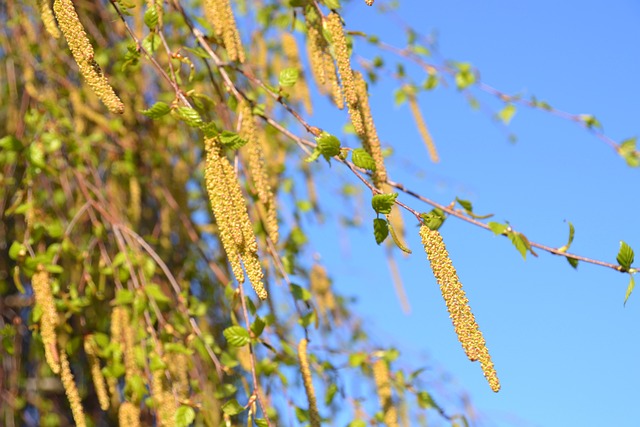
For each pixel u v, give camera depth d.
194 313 4.79
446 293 2.58
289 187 5.75
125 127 5.80
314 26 3.30
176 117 2.97
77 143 5.15
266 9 5.61
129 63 3.18
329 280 5.44
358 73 3.30
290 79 3.21
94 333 4.32
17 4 5.53
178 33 5.47
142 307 4.37
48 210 5.36
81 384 5.85
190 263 5.71
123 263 4.63
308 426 4.30
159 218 6.25
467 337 2.56
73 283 4.84
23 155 4.94
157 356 4.18
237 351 5.02
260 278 2.74
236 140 2.79
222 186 2.77
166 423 4.09
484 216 3.14
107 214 4.65
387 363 4.91
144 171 5.83
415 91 5.38
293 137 3.22
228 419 3.51
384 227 2.67
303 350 3.88
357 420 4.66
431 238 2.61
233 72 4.91
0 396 5.37
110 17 5.77
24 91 5.39
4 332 4.70
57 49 5.62
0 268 5.86
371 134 3.23
